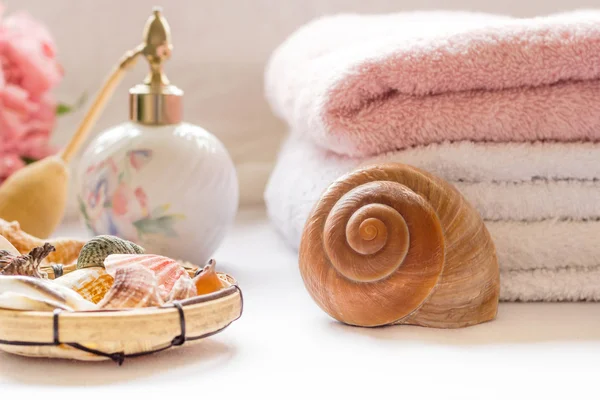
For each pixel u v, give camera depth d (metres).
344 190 0.48
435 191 0.48
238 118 0.84
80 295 0.43
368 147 0.51
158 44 0.58
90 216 0.57
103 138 0.58
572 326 0.48
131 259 0.44
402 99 0.51
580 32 0.50
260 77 0.84
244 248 0.65
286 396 0.40
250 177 0.84
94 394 0.39
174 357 0.44
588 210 0.52
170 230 0.56
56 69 0.73
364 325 0.48
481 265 0.48
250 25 0.83
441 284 0.47
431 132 0.51
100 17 0.80
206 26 0.82
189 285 0.43
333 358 0.44
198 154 0.57
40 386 0.40
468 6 0.85
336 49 0.59
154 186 0.56
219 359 0.43
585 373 0.42
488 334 0.47
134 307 0.42
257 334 0.47
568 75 0.50
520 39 0.50
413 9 0.85
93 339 0.41
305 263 0.48
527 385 0.41
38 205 0.60
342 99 0.51
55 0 0.80
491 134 0.51
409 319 0.48
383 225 0.47
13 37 0.71
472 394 0.40
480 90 0.51
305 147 0.62
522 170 0.51
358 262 0.47
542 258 0.52
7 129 0.70
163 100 0.57
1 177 0.71
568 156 0.51
